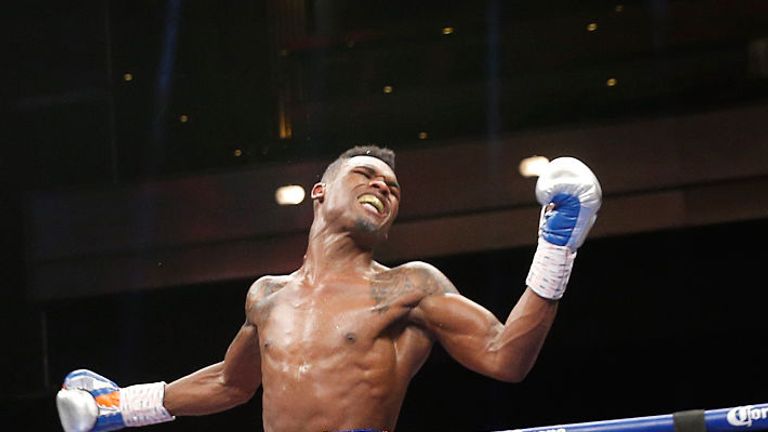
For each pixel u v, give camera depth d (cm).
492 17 855
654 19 832
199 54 890
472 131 842
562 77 840
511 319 416
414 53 862
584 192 406
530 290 412
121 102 898
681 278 804
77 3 909
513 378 418
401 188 844
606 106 829
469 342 426
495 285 824
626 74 830
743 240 795
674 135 811
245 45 882
